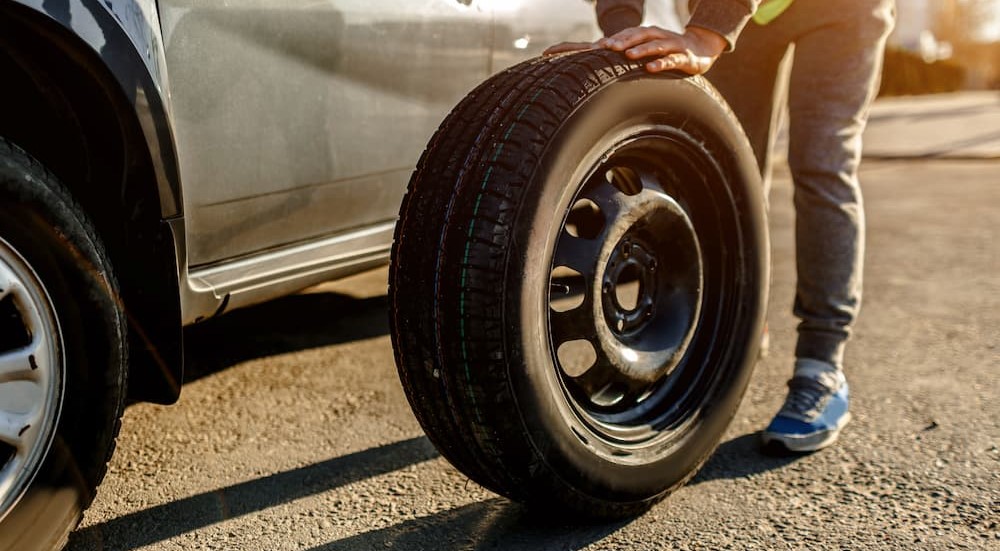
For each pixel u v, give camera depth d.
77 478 1.46
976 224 4.92
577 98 1.53
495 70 2.44
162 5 1.63
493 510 1.78
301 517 1.77
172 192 1.62
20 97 1.52
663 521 1.73
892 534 1.67
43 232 1.37
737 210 1.85
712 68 2.28
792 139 2.12
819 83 2.05
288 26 1.86
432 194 1.51
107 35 1.48
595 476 1.59
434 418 1.56
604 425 1.68
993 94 26.36
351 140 2.05
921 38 34.28
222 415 2.28
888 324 3.11
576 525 1.71
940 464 1.97
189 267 1.78
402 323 1.52
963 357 2.73
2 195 1.32
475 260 1.44
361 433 2.18
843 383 2.13
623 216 1.64
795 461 2.01
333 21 1.95
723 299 1.89
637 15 2.00
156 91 1.57
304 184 1.96
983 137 9.91
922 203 5.69
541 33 2.58
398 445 2.11
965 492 1.83
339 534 1.70
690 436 1.79
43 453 1.41
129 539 1.68
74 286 1.42
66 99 1.52
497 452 1.50
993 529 1.68
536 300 1.48
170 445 2.10
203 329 2.96
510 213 1.45
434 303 1.47
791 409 2.07
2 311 1.38
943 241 4.50
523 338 1.46
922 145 9.20
